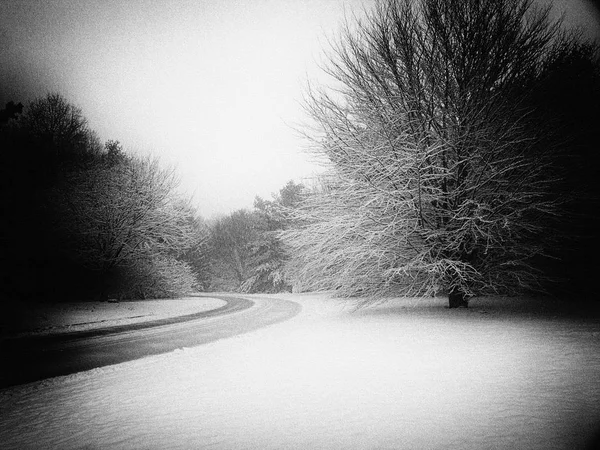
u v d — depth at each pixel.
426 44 14.64
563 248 14.19
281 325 13.79
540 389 5.07
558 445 3.49
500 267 14.05
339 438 3.94
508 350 7.33
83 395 6.24
